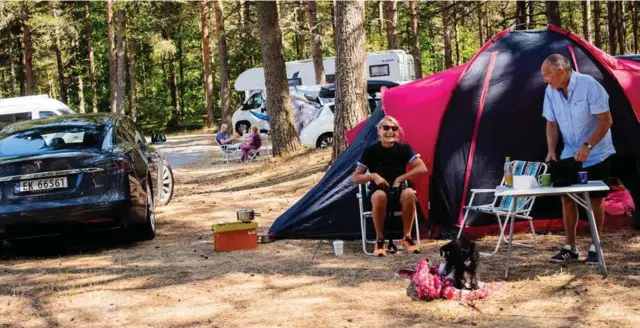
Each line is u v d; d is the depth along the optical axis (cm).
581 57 794
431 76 832
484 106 789
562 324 477
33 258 794
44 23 3584
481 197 782
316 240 802
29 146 799
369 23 4206
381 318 509
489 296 549
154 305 572
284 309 542
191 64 5503
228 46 4209
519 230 791
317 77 2583
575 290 552
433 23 3988
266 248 771
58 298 609
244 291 600
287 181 1316
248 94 3053
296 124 2002
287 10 3372
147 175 849
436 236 784
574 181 607
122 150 798
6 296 627
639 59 1061
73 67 5228
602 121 598
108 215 765
